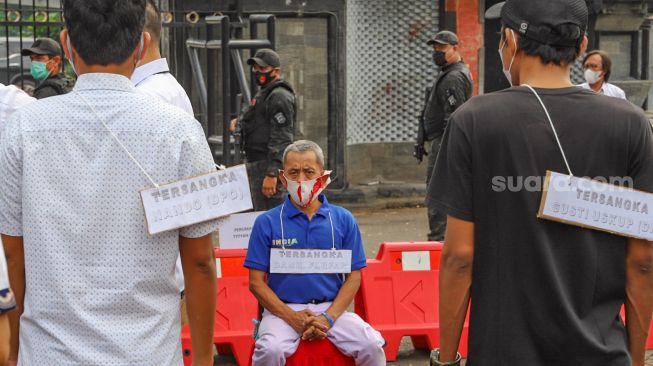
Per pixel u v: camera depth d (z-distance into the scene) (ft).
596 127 11.67
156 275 11.30
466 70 38.24
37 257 11.11
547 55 12.00
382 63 52.95
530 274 11.65
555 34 11.95
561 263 11.67
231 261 25.55
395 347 25.82
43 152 11.12
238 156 36.24
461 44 52.54
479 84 52.95
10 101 21.29
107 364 11.03
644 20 58.85
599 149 11.65
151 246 11.25
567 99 11.78
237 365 25.46
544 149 11.61
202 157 11.54
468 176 11.82
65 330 11.09
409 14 52.75
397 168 53.72
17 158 11.18
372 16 52.37
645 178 11.72
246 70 48.16
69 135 11.15
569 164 11.60
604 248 11.76
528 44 12.07
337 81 50.85
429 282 26.30
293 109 34.24
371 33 52.49
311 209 21.04
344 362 20.59
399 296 26.08
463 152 11.78
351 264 20.94
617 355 11.71
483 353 11.83
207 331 12.16
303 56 50.60
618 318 12.01
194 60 40.70
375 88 53.01
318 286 20.88
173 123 11.41
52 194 11.09
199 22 46.32
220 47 37.06
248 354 25.12
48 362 11.10
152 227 11.11
